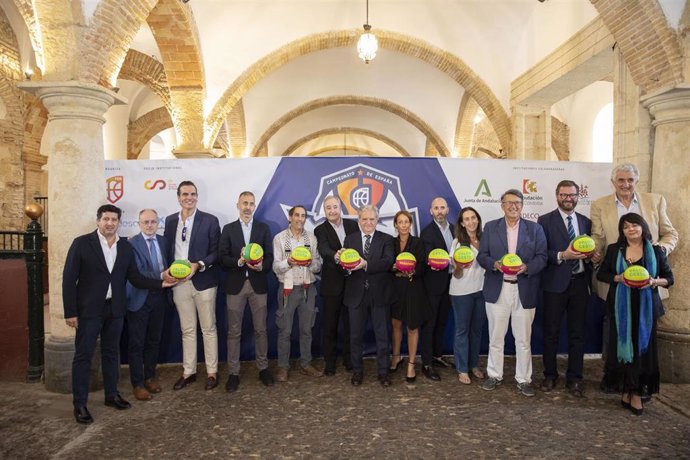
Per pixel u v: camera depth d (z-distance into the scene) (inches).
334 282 183.9
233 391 172.2
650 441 133.4
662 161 191.0
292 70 507.5
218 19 364.5
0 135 393.7
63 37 169.9
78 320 149.5
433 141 585.3
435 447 130.1
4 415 153.7
